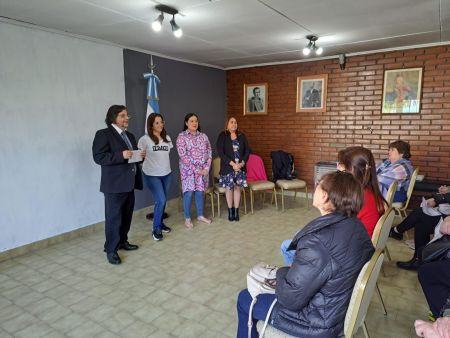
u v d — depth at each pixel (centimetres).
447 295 181
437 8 279
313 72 513
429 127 435
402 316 218
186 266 292
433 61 422
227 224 405
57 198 348
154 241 350
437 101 426
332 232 125
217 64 557
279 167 495
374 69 462
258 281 159
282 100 548
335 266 122
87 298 241
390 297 240
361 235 129
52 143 339
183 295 244
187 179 388
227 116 608
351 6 272
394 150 338
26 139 317
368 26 333
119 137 292
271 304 143
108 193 288
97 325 210
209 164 407
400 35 373
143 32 346
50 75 332
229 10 278
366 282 120
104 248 313
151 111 438
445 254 197
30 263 301
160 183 355
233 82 593
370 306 229
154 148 348
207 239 355
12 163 308
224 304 232
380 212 202
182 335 199
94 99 377
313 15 295
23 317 219
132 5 262
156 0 253
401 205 342
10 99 303
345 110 494
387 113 461
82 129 366
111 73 395
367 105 475
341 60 477
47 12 277
